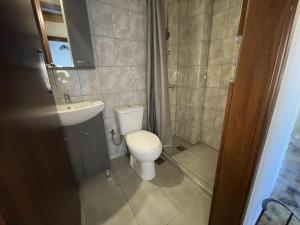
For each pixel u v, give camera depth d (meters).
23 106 0.49
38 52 0.80
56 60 1.29
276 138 0.69
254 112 0.58
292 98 0.66
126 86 1.79
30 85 0.59
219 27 1.71
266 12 0.48
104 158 1.56
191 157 1.88
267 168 0.74
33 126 0.55
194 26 1.82
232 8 1.56
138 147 1.39
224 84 1.78
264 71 0.52
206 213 1.19
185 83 2.11
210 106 2.00
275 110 0.58
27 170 0.46
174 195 1.36
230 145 0.70
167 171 1.68
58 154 0.84
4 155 0.36
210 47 1.85
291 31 0.46
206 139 2.15
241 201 0.71
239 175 0.69
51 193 0.63
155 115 1.95
